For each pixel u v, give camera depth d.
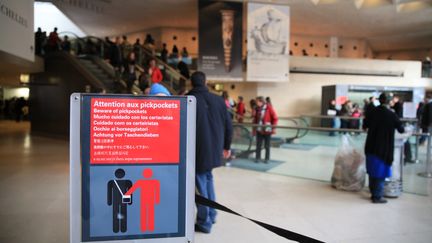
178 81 13.24
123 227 2.05
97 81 11.63
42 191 5.54
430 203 5.20
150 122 2.07
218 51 14.27
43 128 14.45
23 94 28.36
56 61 13.68
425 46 26.16
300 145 7.20
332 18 18.98
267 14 14.59
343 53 24.41
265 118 8.30
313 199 5.32
